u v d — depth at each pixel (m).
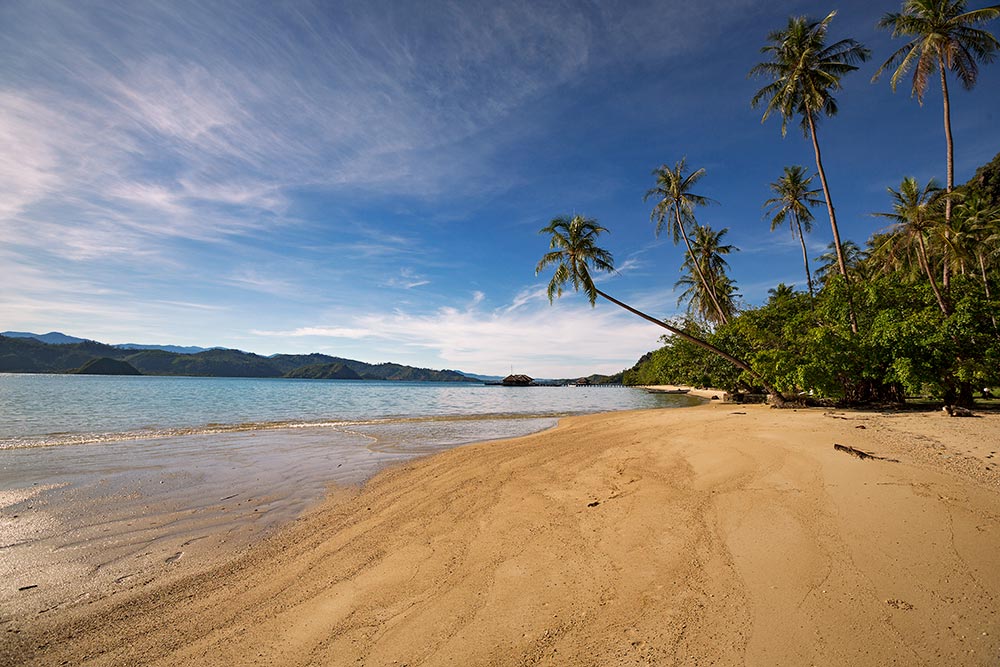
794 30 21.81
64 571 5.36
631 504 6.62
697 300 39.94
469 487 8.63
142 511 7.70
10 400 32.41
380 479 10.06
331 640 3.72
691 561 4.61
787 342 22.00
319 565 5.38
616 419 19.94
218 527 6.93
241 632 3.94
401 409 32.91
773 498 6.11
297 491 9.06
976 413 13.63
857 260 39.72
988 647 2.96
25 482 9.52
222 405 32.94
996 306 14.89
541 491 7.91
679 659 3.13
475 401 46.84
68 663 3.57
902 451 7.99
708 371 30.97
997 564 3.97
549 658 3.27
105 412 25.64
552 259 24.00
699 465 8.45
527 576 4.62
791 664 3.00
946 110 19.09
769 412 17.94
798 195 29.39
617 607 3.89
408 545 5.82
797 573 4.14
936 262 27.30
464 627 3.77
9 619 4.27
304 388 77.62
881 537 4.65
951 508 5.19
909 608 3.46
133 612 4.39
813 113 21.88
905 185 26.88
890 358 16.69
